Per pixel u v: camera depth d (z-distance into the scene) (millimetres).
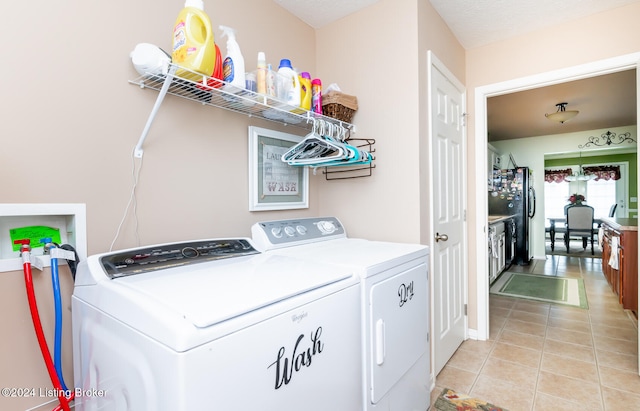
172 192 1318
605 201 7953
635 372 1993
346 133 1992
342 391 992
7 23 912
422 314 1520
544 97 3617
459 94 2416
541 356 2230
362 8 1930
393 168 1830
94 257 930
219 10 1495
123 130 1164
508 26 2188
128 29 1180
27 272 907
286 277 955
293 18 1964
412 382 1421
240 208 1605
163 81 1173
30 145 951
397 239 1817
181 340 590
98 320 843
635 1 1908
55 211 995
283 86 1499
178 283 863
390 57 1829
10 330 921
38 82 966
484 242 2492
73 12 1041
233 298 755
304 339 843
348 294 1022
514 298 3545
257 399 717
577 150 5617
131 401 714
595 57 2039
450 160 2227
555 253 6617
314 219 1783
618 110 4199
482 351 2318
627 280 2977
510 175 5426
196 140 1407
